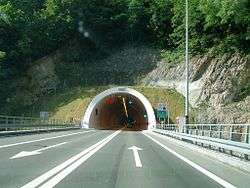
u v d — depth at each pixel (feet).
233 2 213.46
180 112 250.16
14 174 46.37
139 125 334.44
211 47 265.34
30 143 94.63
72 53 310.04
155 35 307.17
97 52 310.86
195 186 41.83
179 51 285.23
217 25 254.06
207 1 244.83
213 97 238.48
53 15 318.86
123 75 291.99
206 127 115.55
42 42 311.06
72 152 74.90
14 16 309.22
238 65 238.89
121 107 330.34
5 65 300.61
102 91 271.28
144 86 271.69
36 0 337.11
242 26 242.17
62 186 39.34
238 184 44.32
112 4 322.75
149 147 96.22
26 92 288.51
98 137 136.98
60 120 252.42
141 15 311.88
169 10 303.27
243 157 61.77
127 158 67.31
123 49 309.01
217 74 243.40
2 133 126.62
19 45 301.84
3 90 289.53
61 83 295.07
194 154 81.05
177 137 124.98
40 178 43.75
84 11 319.68
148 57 295.07
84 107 260.21
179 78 268.41
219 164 63.72
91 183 41.50
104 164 57.93
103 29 317.63
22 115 273.13
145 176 47.73
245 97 225.97
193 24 272.10
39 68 299.58
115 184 41.39
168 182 43.88
